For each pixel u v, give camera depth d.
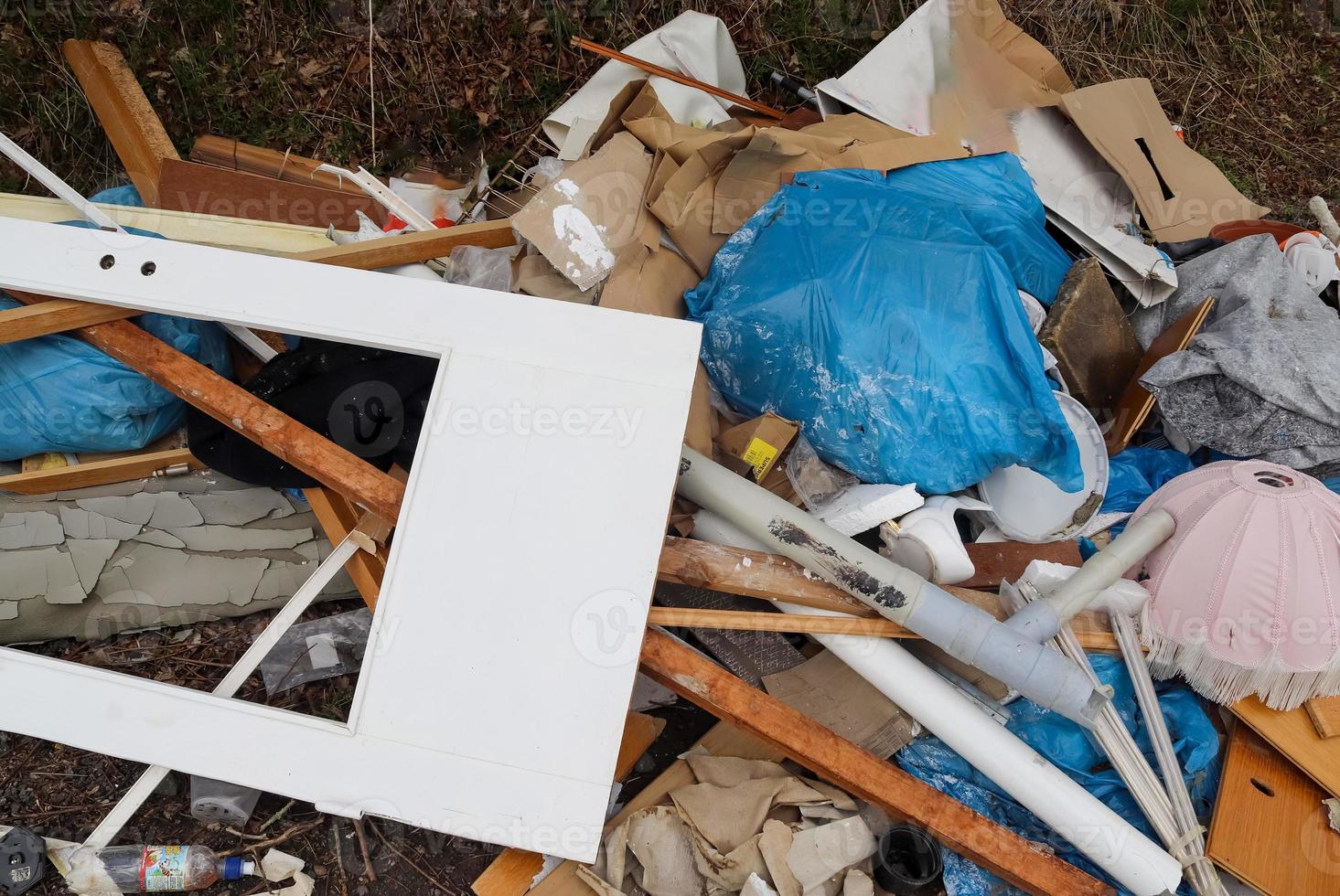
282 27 3.52
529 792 1.82
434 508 1.96
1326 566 2.09
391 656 1.90
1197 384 2.45
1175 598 2.23
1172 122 3.75
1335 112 3.85
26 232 2.24
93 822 2.25
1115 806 2.17
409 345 2.10
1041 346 2.51
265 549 2.46
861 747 2.23
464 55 3.60
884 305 2.25
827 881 2.02
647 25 3.70
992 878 2.10
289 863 2.19
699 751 2.29
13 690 1.96
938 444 2.29
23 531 2.35
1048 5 3.82
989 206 2.66
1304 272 2.81
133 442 2.46
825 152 2.71
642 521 1.94
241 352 2.74
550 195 2.50
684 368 2.05
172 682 2.45
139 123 3.10
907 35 3.09
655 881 2.03
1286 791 2.15
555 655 1.88
